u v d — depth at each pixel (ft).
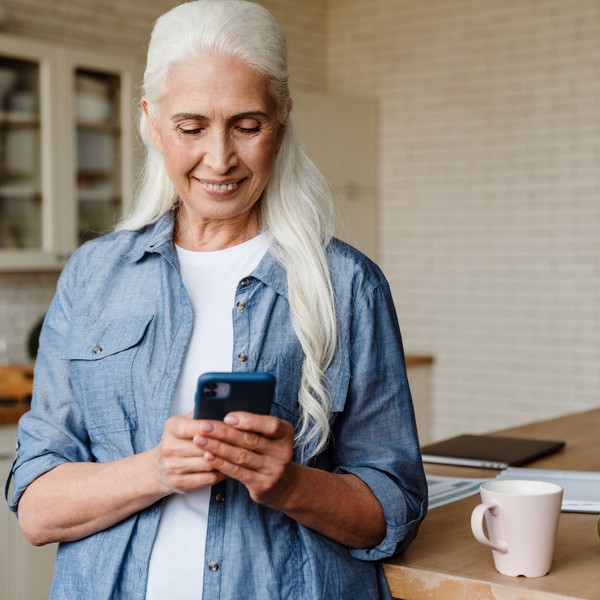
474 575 4.26
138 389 4.45
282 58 4.29
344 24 18.06
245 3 4.25
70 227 12.60
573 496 5.47
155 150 4.81
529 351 16.24
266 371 4.39
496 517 4.23
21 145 12.07
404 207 17.52
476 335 16.80
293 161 4.66
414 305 17.51
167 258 4.59
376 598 4.44
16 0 13.38
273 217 4.62
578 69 15.49
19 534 10.46
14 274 13.67
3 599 10.29
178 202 4.82
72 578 4.43
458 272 16.94
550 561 4.25
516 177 16.21
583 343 15.69
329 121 16.69
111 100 13.03
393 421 4.58
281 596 4.26
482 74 16.48
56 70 12.34
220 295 4.54
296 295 4.44
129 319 4.56
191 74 4.11
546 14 15.75
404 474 4.55
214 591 4.21
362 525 4.34
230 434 3.81
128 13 14.88
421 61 17.15
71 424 4.63
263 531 4.28
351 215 17.16
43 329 4.85
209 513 4.26
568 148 15.66
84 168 12.73
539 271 16.06
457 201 16.88
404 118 17.43
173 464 3.92
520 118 16.12
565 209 15.75
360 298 4.53
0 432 10.78
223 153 4.14
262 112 4.18
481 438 7.37
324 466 4.59
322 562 4.31
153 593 4.25
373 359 4.50
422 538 4.87
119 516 4.28
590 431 7.83
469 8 16.55
